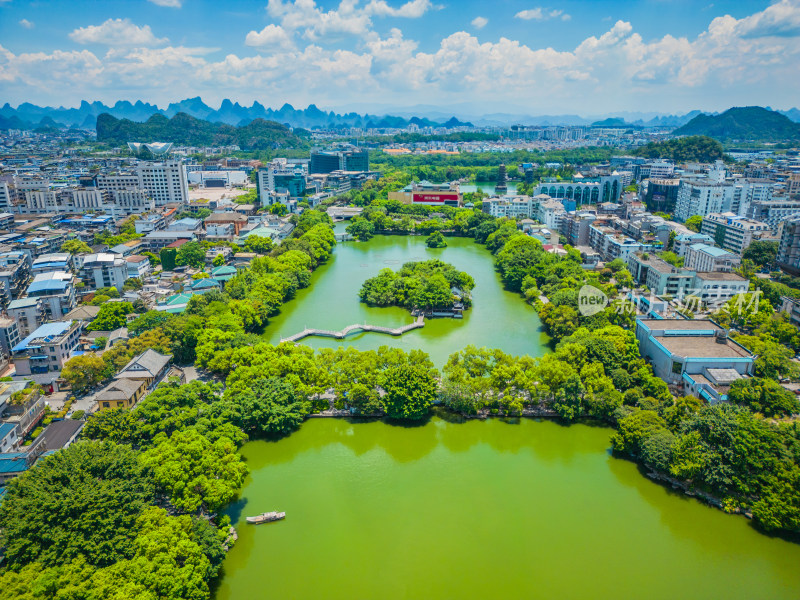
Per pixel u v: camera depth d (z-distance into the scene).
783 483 179.12
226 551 167.00
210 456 180.50
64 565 134.62
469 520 185.88
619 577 163.38
